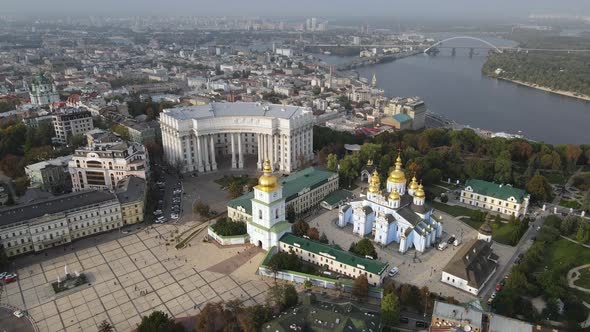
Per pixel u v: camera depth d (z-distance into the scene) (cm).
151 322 17362
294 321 17375
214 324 18212
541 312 19700
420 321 18988
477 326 16888
